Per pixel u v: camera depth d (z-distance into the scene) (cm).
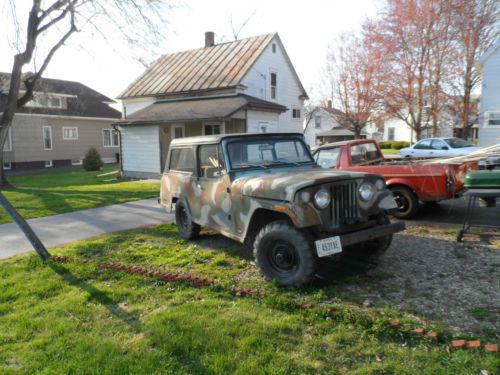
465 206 871
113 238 691
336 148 841
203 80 2041
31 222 872
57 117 2978
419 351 291
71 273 504
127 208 1033
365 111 2348
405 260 501
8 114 1531
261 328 333
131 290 434
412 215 739
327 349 300
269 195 421
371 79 2284
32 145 2841
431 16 1927
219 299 404
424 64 2028
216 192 531
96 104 3438
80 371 283
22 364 296
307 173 452
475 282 416
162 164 1847
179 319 355
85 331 345
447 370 264
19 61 1490
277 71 2314
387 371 269
